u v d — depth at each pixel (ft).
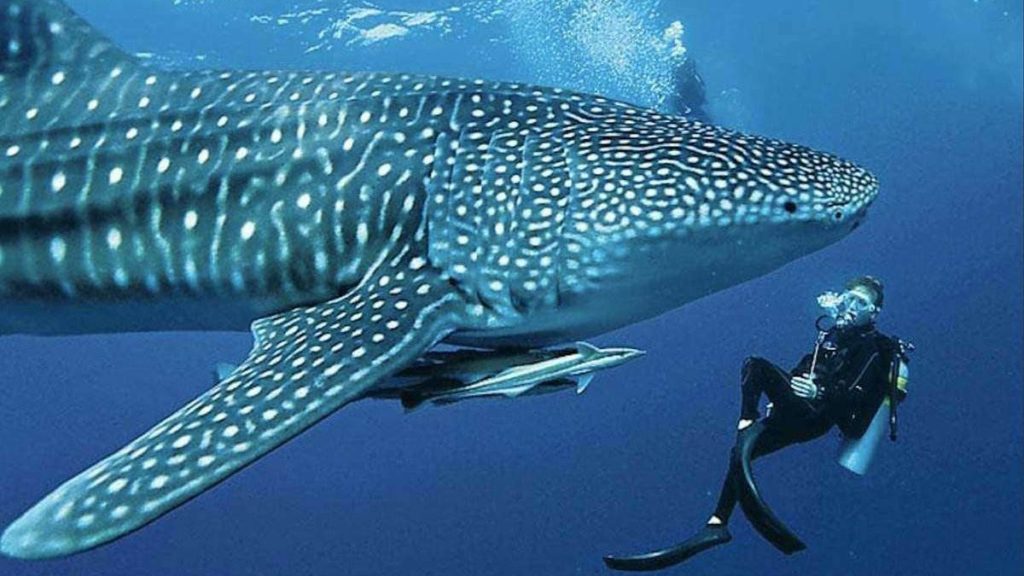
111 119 13.94
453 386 12.26
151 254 13.23
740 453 18.01
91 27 14.71
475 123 13.30
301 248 12.85
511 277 12.49
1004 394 103.86
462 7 93.40
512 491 106.93
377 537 103.76
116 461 9.92
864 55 140.36
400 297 12.19
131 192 13.35
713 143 13.29
